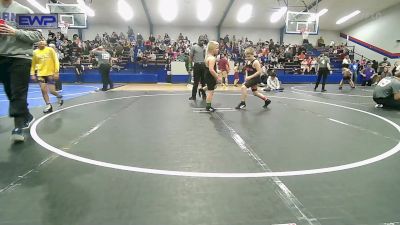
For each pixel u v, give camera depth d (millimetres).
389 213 2215
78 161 3307
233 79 18656
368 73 18438
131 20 24297
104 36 22984
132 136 4469
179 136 4504
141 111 6809
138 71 19422
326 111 7152
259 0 20797
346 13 23688
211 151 3740
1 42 3709
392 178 2895
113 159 3393
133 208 2266
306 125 5438
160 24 25219
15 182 2727
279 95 11055
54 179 2803
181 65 18656
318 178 2875
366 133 4848
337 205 2334
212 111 6895
